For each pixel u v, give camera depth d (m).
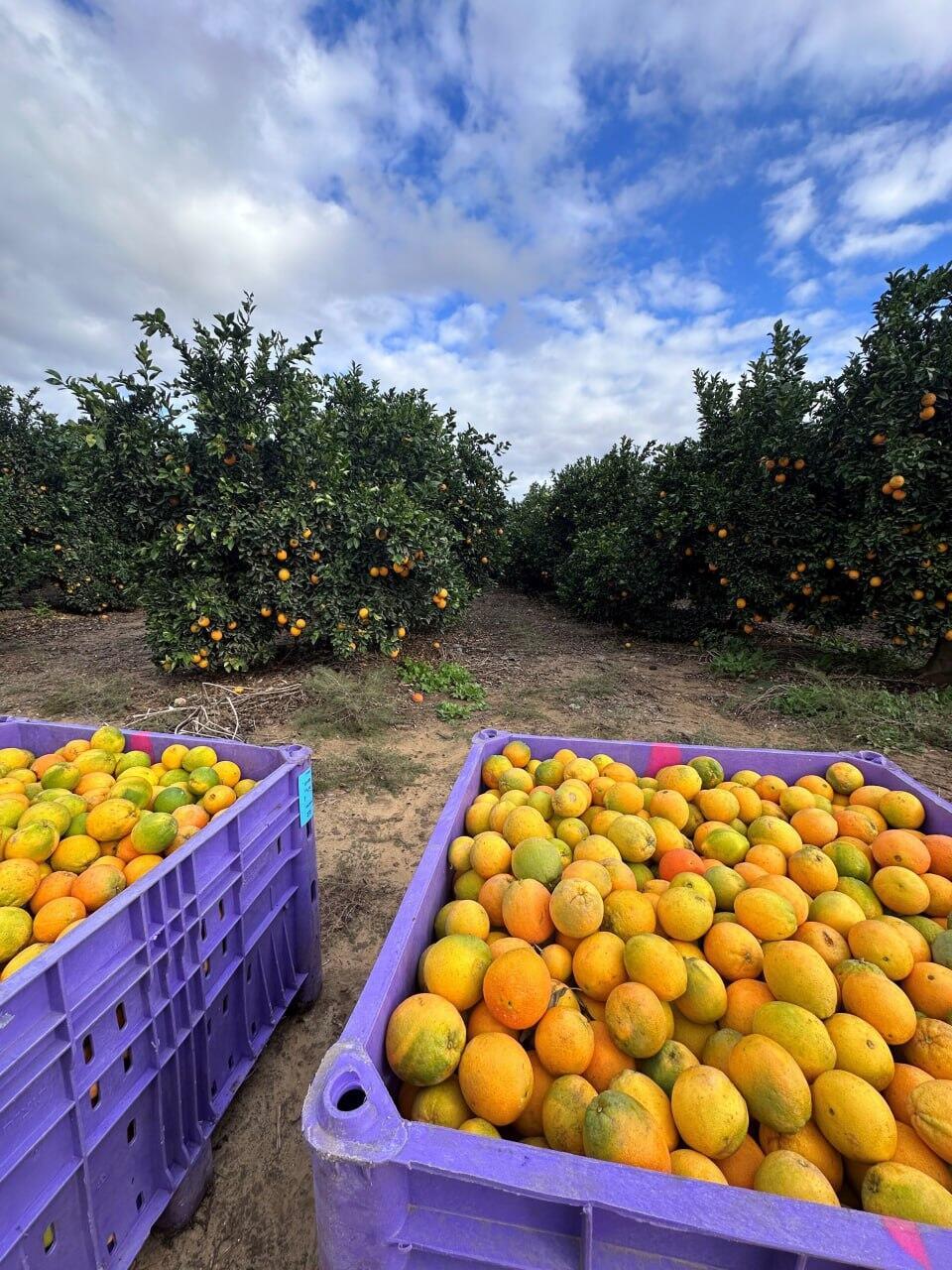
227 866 1.97
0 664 8.45
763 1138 1.16
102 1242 1.47
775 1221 0.82
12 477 12.48
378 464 8.48
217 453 6.14
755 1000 1.37
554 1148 1.12
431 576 7.66
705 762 2.43
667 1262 0.83
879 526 6.65
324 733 5.51
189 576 6.64
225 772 2.47
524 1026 1.28
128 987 1.54
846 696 6.28
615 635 11.38
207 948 1.86
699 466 9.60
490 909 1.71
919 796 2.16
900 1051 1.32
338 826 4.04
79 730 2.89
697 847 2.04
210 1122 1.91
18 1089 1.21
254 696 6.36
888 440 6.43
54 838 1.91
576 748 2.65
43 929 1.65
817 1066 1.18
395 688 7.00
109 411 6.05
